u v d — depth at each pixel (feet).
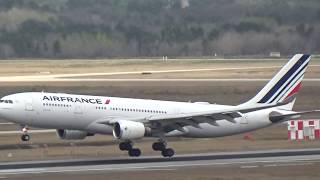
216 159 590.14
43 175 484.33
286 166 533.55
